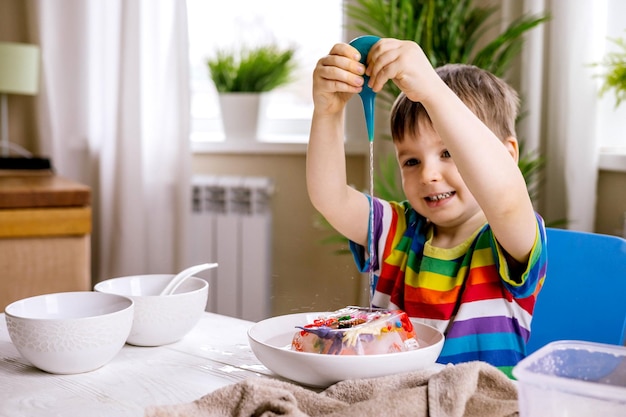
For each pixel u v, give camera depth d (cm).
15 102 283
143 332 84
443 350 98
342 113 104
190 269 94
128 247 266
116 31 268
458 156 87
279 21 289
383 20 204
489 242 103
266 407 60
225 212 276
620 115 210
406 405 60
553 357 59
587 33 200
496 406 61
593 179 202
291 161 281
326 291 277
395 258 112
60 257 183
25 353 75
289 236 283
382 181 242
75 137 279
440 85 85
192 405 62
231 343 88
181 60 263
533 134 209
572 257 108
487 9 227
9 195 177
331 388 67
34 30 271
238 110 281
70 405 67
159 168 269
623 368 59
